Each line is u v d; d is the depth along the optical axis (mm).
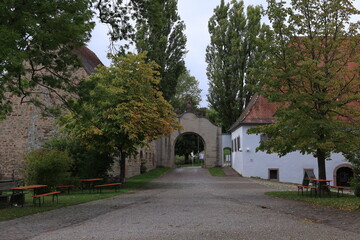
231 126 44594
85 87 14070
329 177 33250
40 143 31266
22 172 17859
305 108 15453
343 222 8797
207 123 47281
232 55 43594
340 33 16750
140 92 23078
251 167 33875
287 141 15953
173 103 53125
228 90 44062
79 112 14625
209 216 9781
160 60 37469
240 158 35875
